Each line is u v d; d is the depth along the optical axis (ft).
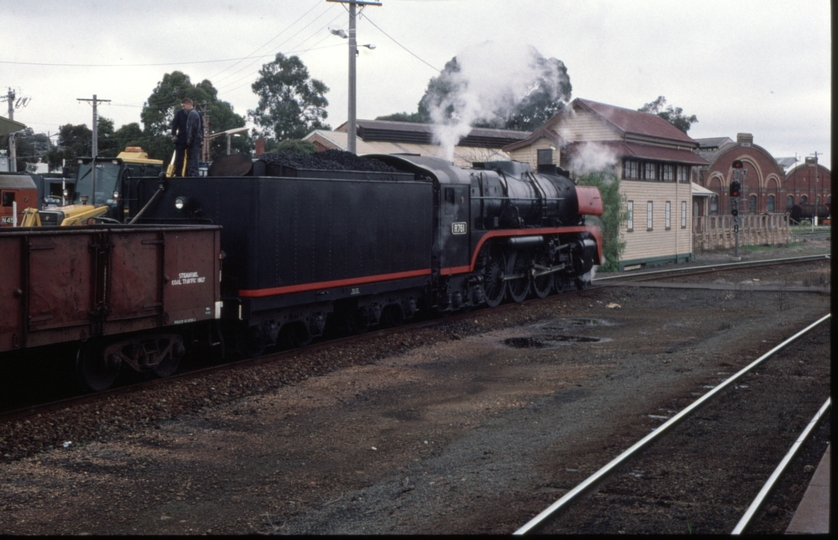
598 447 24.86
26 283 26.89
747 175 226.79
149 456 24.64
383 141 114.93
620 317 58.85
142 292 31.76
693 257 122.11
